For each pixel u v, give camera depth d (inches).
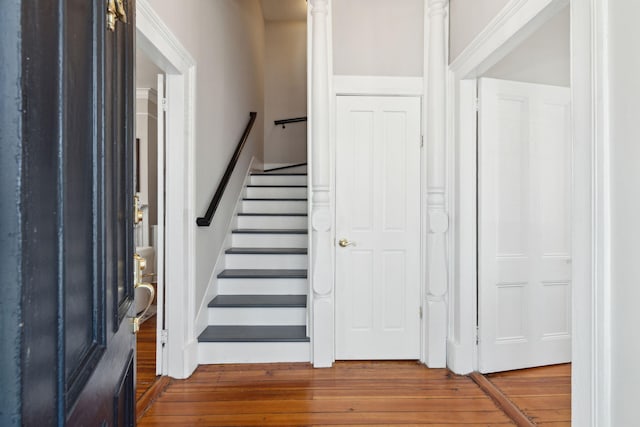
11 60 16.3
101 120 28.5
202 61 108.6
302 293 127.2
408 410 84.1
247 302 118.3
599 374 49.8
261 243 145.8
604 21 49.4
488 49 83.7
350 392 91.9
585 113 52.0
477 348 102.4
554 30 88.7
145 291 147.6
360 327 111.3
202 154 108.6
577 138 53.3
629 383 46.5
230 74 141.8
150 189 212.2
